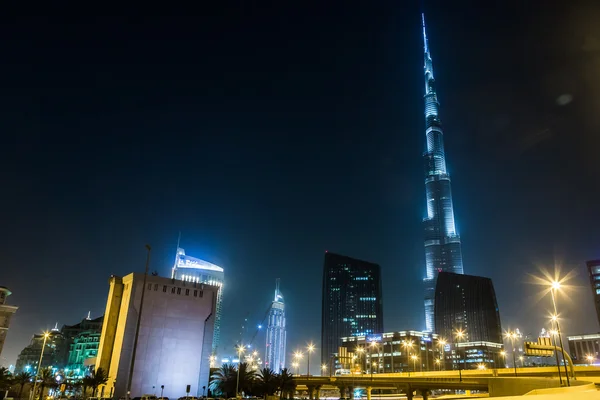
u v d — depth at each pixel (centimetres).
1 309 15562
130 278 12450
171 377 12000
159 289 12569
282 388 11081
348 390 18500
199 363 12538
